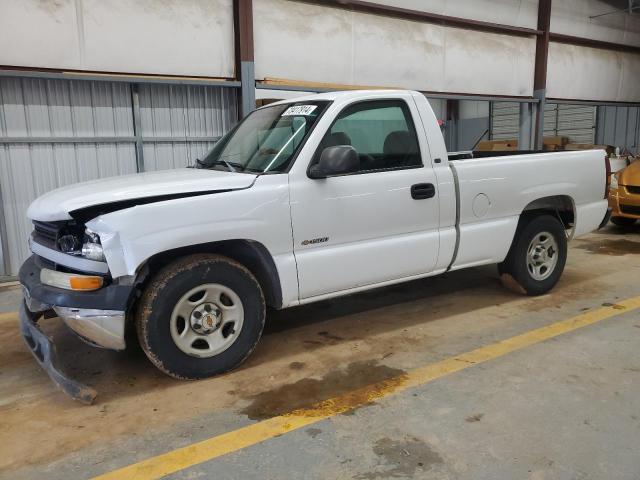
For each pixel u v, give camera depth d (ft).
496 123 59.41
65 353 13.52
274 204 11.68
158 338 11.05
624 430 9.32
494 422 9.68
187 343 11.43
